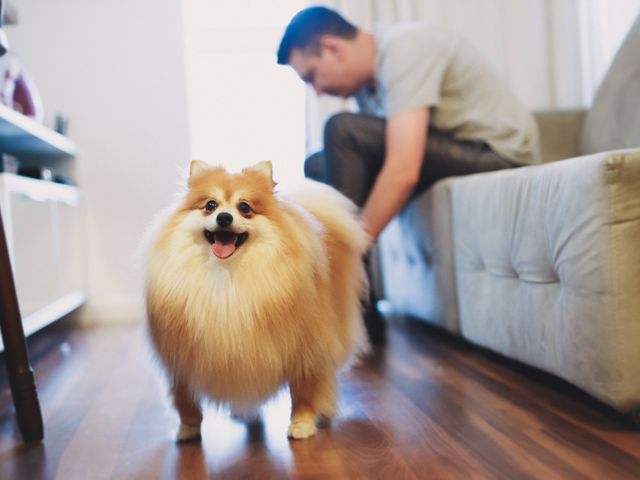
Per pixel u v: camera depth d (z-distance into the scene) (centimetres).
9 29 309
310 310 127
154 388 175
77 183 316
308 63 227
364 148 215
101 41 314
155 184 319
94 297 317
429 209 225
